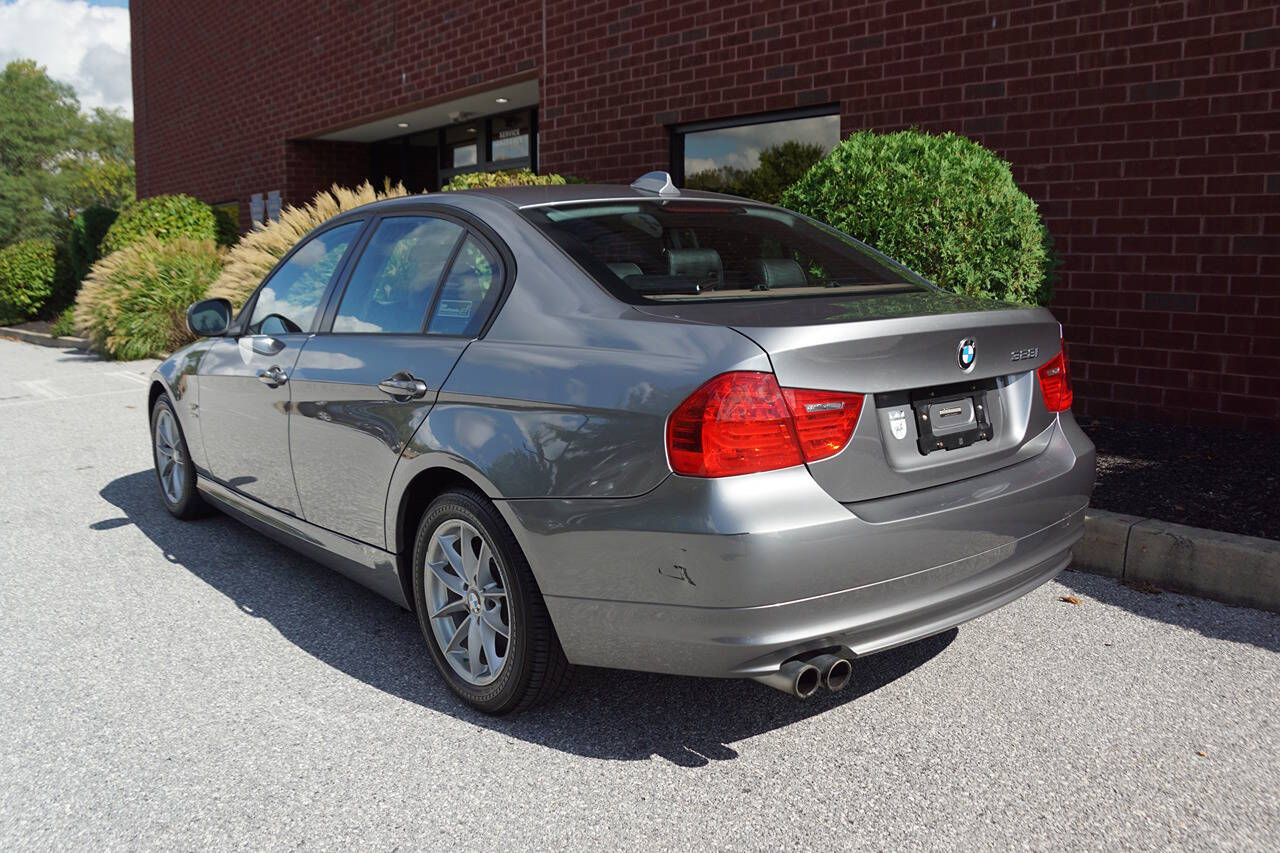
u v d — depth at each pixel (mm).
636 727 3162
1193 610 4023
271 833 2613
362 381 3564
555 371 2912
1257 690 3342
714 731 3131
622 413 2705
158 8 21781
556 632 2922
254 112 18703
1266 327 6566
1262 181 6488
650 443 2639
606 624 2791
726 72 9758
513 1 12359
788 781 2840
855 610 2686
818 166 6426
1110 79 7109
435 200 3799
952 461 2941
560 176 10258
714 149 10188
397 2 14602
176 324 13391
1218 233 6707
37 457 7203
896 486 2787
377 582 3697
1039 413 3256
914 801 2729
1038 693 3342
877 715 3215
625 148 10945
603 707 3301
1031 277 6188
